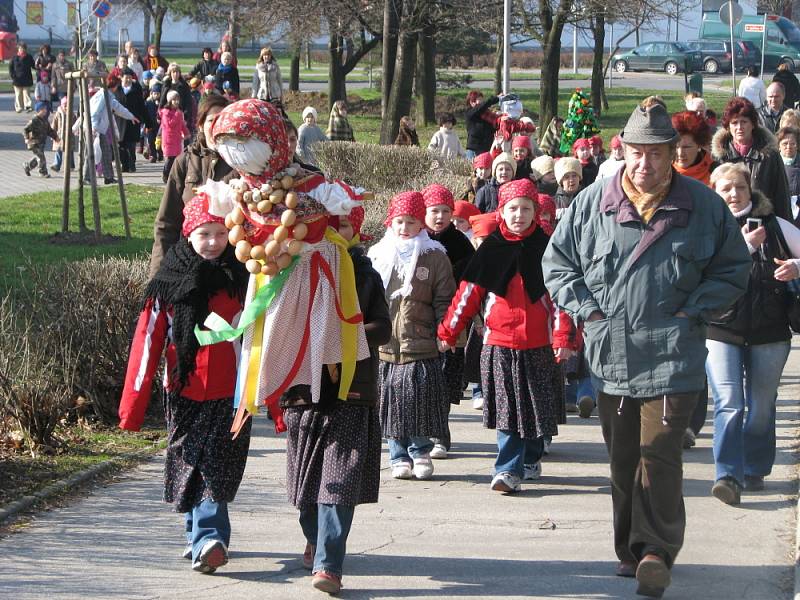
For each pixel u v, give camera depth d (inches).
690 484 522.6
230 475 390.0
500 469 517.0
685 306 378.3
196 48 5315.0
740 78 4128.9
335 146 1469.0
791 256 475.5
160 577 397.1
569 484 533.3
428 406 529.7
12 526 447.8
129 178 1748.3
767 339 482.6
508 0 1653.5
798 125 686.5
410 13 2133.4
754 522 464.4
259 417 655.8
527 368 508.4
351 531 457.4
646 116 373.4
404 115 2130.9
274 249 366.0
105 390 617.6
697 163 553.0
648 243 376.5
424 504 498.3
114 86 1804.9
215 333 375.9
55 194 1533.0
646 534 378.0
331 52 2878.9
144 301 391.9
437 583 398.0
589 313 385.1
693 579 402.9
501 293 509.0
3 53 4185.5
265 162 366.9
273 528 456.8
